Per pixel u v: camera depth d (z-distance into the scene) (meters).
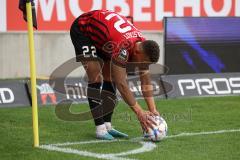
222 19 31.44
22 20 34.50
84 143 18.41
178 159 16.34
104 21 17.97
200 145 18.20
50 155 16.67
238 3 38.97
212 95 29.44
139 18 36.91
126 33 17.42
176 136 19.55
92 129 20.69
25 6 17.88
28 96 25.50
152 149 17.58
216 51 31.52
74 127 21.02
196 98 28.47
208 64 31.42
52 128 20.77
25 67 34.03
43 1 34.62
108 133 19.16
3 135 19.42
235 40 31.84
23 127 20.81
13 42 33.56
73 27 18.94
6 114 23.28
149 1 37.09
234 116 23.66
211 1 38.62
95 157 16.48
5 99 24.92
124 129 20.73
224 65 31.80
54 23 35.06
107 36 17.66
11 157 16.44
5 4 34.03
